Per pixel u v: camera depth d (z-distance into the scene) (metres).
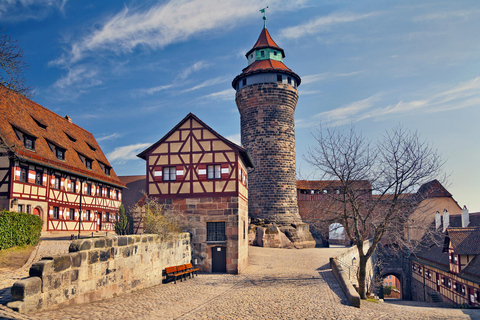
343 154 19.66
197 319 10.59
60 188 26.20
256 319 11.18
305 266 24.22
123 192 47.81
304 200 46.88
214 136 22.47
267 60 38.78
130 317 9.64
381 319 12.53
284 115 37.19
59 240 20.62
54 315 8.48
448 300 33.59
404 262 46.31
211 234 21.72
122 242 12.60
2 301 8.25
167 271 16.08
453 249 31.72
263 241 34.25
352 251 29.17
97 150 35.91
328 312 12.59
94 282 10.83
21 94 15.52
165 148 22.75
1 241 14.67
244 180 25.20
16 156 21.12
